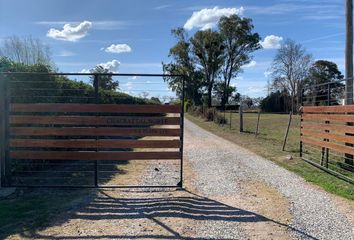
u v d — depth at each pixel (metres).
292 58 72.88
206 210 7.12
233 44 79.69
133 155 8.80
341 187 8.95
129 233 5.88
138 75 8.87
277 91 72.44
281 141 19.56
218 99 77.81
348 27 12.75
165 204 7.54
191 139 21.05
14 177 9.69
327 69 74.75
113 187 8.79
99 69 34.06
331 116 10.88
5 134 8.62
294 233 5.89
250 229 6.07
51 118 8.72
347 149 9.78
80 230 6.00
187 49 77.12
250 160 13.15
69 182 9.48
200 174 10.62
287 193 8.41
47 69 10.95
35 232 5.89
